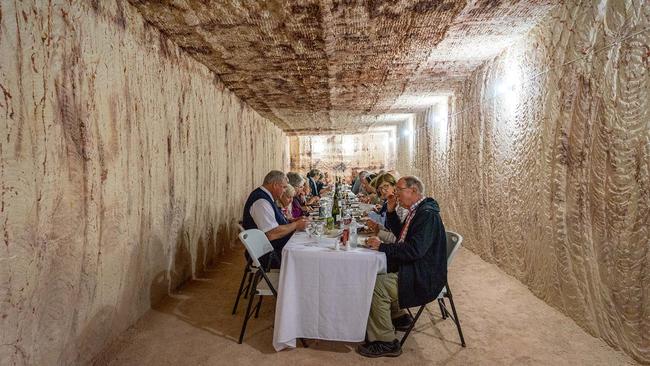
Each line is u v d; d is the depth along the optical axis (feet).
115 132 8.57
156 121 10.84
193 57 13.78
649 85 6.85
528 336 8.98
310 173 29.17
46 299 6.39
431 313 10.49
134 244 9.62
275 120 30.48
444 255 8.48
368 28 10.89
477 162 16.31
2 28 5.46
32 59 6.04
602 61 8.11
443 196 22.44
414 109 26.09
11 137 5.58
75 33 7.14
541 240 10.96
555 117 9.98
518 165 12.39
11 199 5.57
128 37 9.21
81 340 7.47
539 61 10.82
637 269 7.30
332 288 8.25
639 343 7.39
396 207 10.69
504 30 11.33
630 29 7.28
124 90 9.00
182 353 8.35
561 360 7.89
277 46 12.43
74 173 7.09
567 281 9.71
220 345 8.72
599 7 8.23
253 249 9.21
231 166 19.36
